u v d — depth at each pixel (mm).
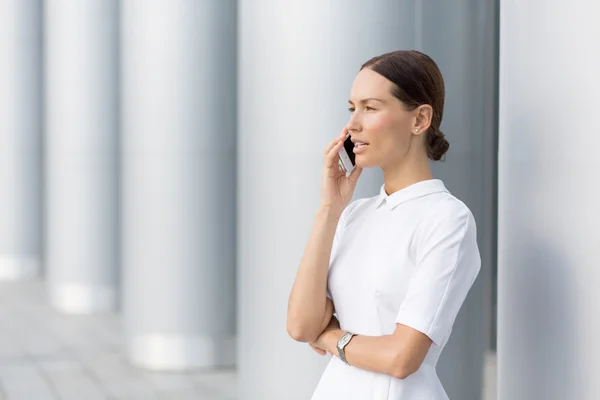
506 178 2492
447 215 2023
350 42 3861
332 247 2307
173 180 6438
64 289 9367
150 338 6500
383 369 1994
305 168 4012
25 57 11883
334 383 2143
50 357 6973
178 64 6383
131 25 6609
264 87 4199
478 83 3906
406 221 2084
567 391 2289
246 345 4492
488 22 4133
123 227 6934
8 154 11930
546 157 2342
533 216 2387
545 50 2344
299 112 4008
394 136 2111
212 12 6371
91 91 9242
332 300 2254
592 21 2211
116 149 9336
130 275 6703
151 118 6469
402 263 2059
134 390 5867
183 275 6430
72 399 5676
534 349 2387
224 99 6438
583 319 2246
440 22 3793
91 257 9266
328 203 2238
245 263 4500
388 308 2090
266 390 4277
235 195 6516
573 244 2268
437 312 1972
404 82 2084
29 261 12047
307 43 3963
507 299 2488
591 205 2221
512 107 2467
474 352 3965
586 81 2227
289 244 4109
